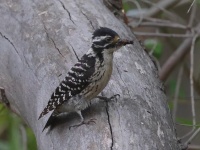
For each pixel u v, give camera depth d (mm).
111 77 10164
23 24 11906
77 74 9305
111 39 9320
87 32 11234
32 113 10773
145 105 9547
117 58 10664
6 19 12281
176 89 14469
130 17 15109
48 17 11758
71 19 11586
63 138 9242
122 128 8977
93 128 9094
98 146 8773
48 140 9562
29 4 12195
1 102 12773
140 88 9977
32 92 10836
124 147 8625
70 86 9320
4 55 12055
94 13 11805
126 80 10117
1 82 12086
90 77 9266
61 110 9516
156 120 9289
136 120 9133
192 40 14070
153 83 10398
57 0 12133
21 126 13422
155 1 16266
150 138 8797
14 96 11766
